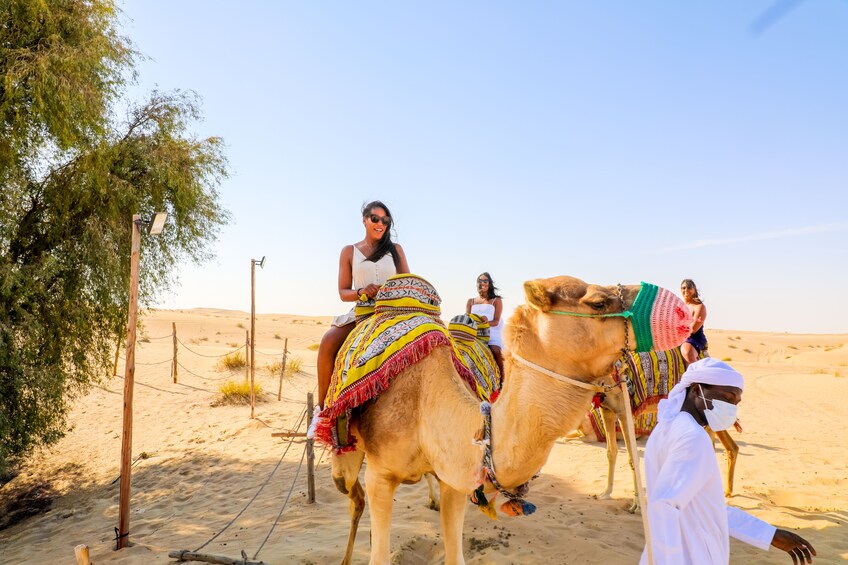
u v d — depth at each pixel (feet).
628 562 17.58
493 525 20.98
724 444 24.57
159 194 42.32
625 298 9.09
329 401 14.24
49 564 22.97
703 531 10.21
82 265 39.55
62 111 35.76
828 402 58.18
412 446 12.39
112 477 37.35
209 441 42.01
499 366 19.25
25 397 37.83
